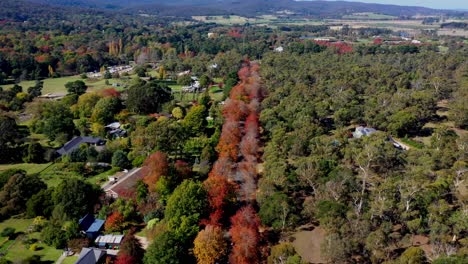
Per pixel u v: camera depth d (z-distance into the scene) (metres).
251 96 158.25
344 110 133.50
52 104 156.88
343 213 73.38
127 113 152.38
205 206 80.44
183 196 79.31
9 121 126.31
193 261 71.19
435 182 82.44
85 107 154.12
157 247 67.44
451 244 68.00
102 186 98.94
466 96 146.38
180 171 95.19
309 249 74.50
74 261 71.75
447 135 113.31
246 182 94.69
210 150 109.50
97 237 78.38
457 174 88.25
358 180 88.00
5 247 76.50
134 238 75.38
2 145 115.75
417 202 76.12
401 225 75.94
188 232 73.94
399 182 82.00
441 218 71.81
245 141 114.50
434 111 146.75
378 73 181.50
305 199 87.69
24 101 169.12
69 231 76.38
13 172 95.38
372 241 65.94
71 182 87.00
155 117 149.75
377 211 74.06
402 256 63.31
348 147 104.00
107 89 178.75
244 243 70.75
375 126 130.88
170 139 114.94
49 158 116.38
